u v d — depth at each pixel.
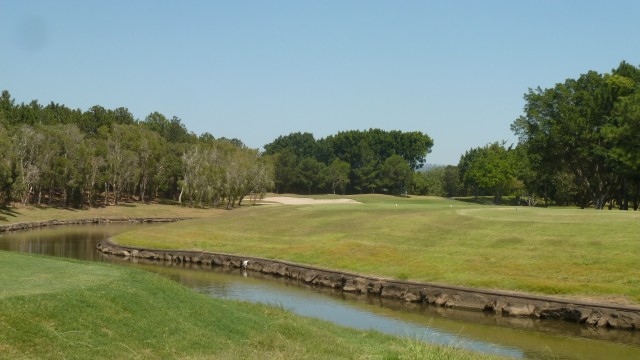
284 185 158.75
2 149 75.00
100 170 97.19
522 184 118.25
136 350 12.65
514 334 22.48
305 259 37.69
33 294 13.92
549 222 38.50
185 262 42.88
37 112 114.75
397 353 15.38
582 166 71.44
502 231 37.59
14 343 11.45
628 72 68.38
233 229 52.16
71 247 50.41
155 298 16.39
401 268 32.62
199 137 150.62
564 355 19.58
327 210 59.03
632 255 29.05
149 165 107.31
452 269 31.00
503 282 27.84
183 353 13.12
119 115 147.62
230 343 14.60
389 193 162.12
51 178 87.69
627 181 70.94
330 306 27.69
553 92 70.25
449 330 23.05
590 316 23.75
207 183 100.56
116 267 19.95
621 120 55.72
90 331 12.88
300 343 15.73
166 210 97.62
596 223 36.59
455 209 52.47
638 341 21.44
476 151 150.50
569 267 28.62
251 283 34.00
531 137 71.62
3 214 74.62
